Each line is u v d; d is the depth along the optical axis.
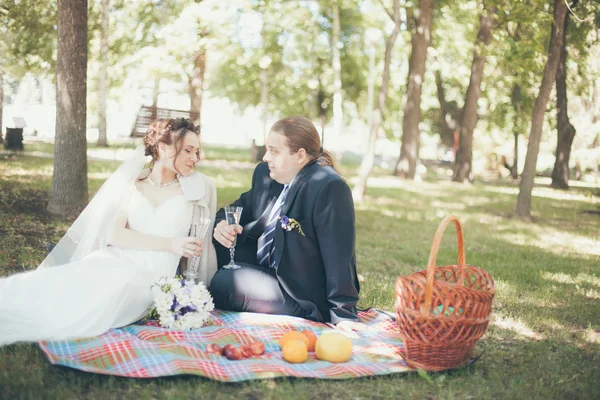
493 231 11.20
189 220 4.65
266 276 4.61
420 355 3.72
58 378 3.38
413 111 21.75
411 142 22.05
